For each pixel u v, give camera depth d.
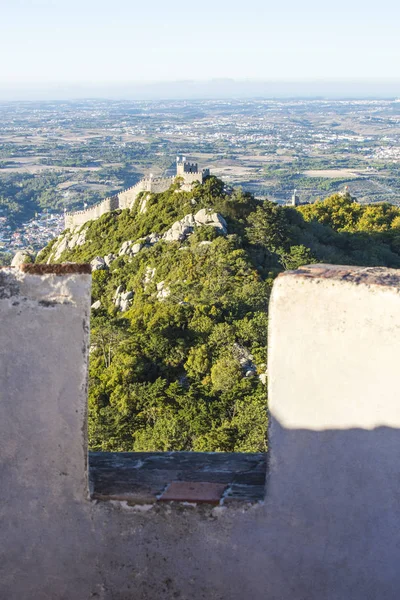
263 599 5.03
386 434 4.66
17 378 4.79
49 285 4.68
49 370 4.77
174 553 5.04
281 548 4.94
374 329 4.58
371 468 4.71
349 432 4.71
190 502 4.95
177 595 5.09
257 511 4.91
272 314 4.75
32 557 5.06
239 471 5.35
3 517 5.00
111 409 34.62
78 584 5.10
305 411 4.77
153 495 5.00
